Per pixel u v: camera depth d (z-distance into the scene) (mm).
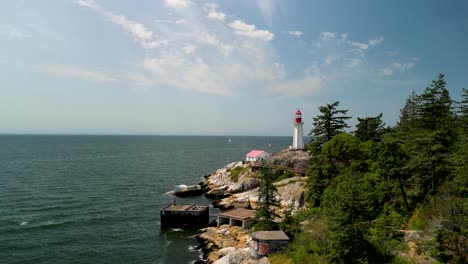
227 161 176125
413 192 34969
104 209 68500
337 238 25203
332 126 54906
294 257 32438
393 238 28750
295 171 72938
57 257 44000
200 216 57062
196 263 42594
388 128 60031
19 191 84312
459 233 22922
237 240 46688
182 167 146000
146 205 73000
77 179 104875
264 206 43375
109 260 43500
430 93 46000
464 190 28422
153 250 46969
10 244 47906
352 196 25766
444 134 34719
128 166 143875
